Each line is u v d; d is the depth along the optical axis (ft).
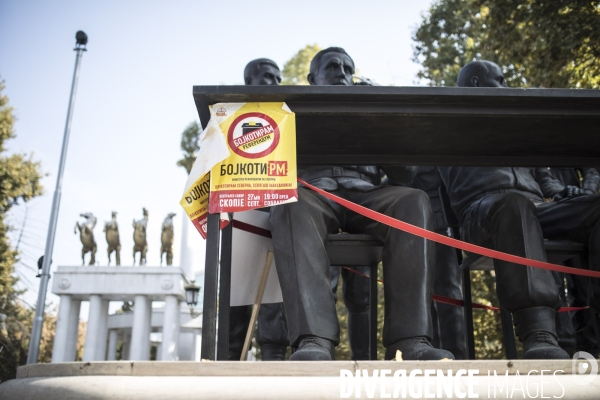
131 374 10.41
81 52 68.39
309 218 14.97
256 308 16.79
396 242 14.76
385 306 14.52
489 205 16.44
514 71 49.85
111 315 111.55
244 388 10.04
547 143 16.48
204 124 15.03
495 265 16.02
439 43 59.06
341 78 19.13
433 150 16.93
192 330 114.21
